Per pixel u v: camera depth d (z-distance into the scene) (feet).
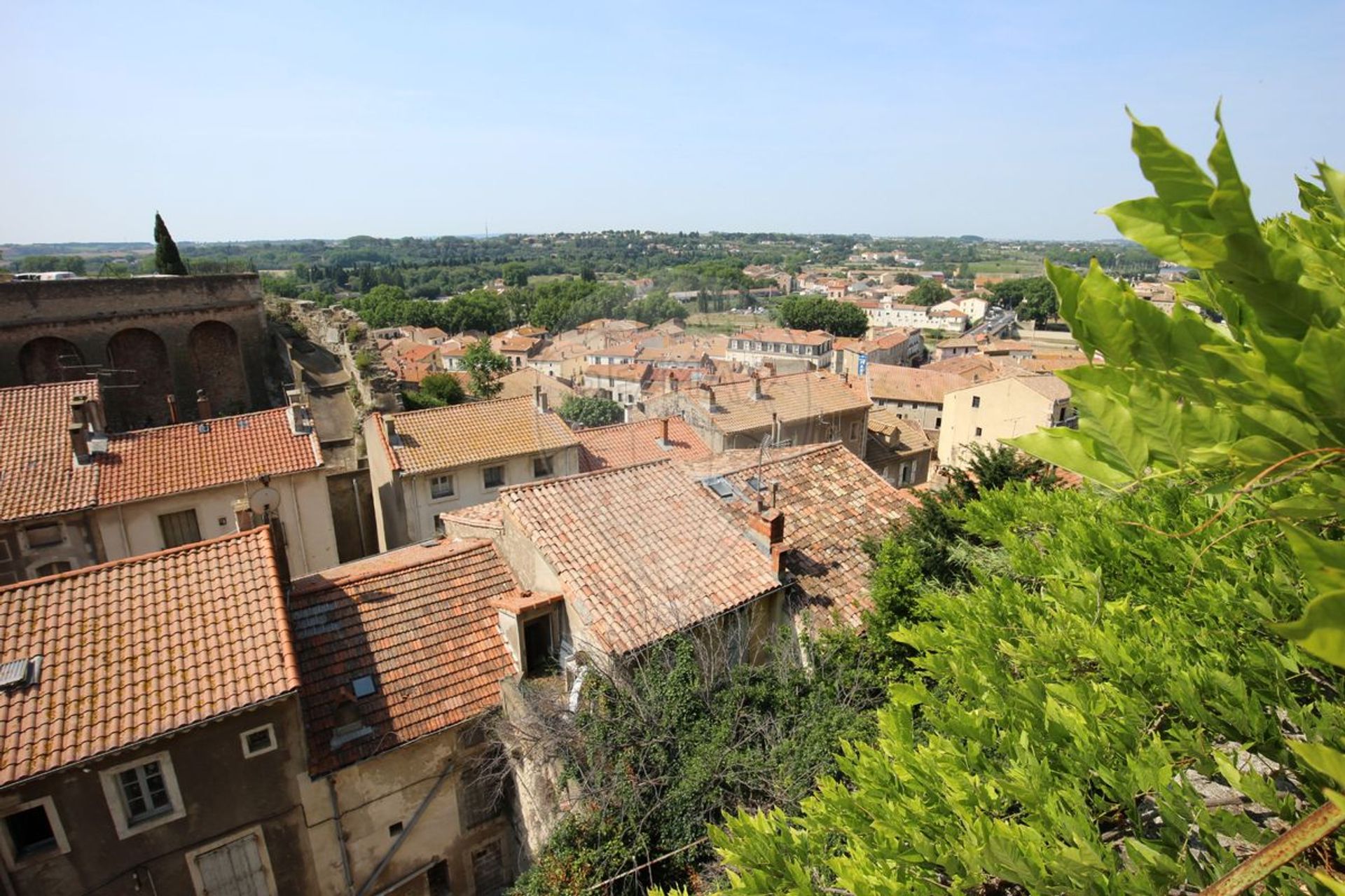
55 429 78.84
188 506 77.77
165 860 37.93
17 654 38.45
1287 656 13.70
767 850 13.65
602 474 53.78
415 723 43.16
